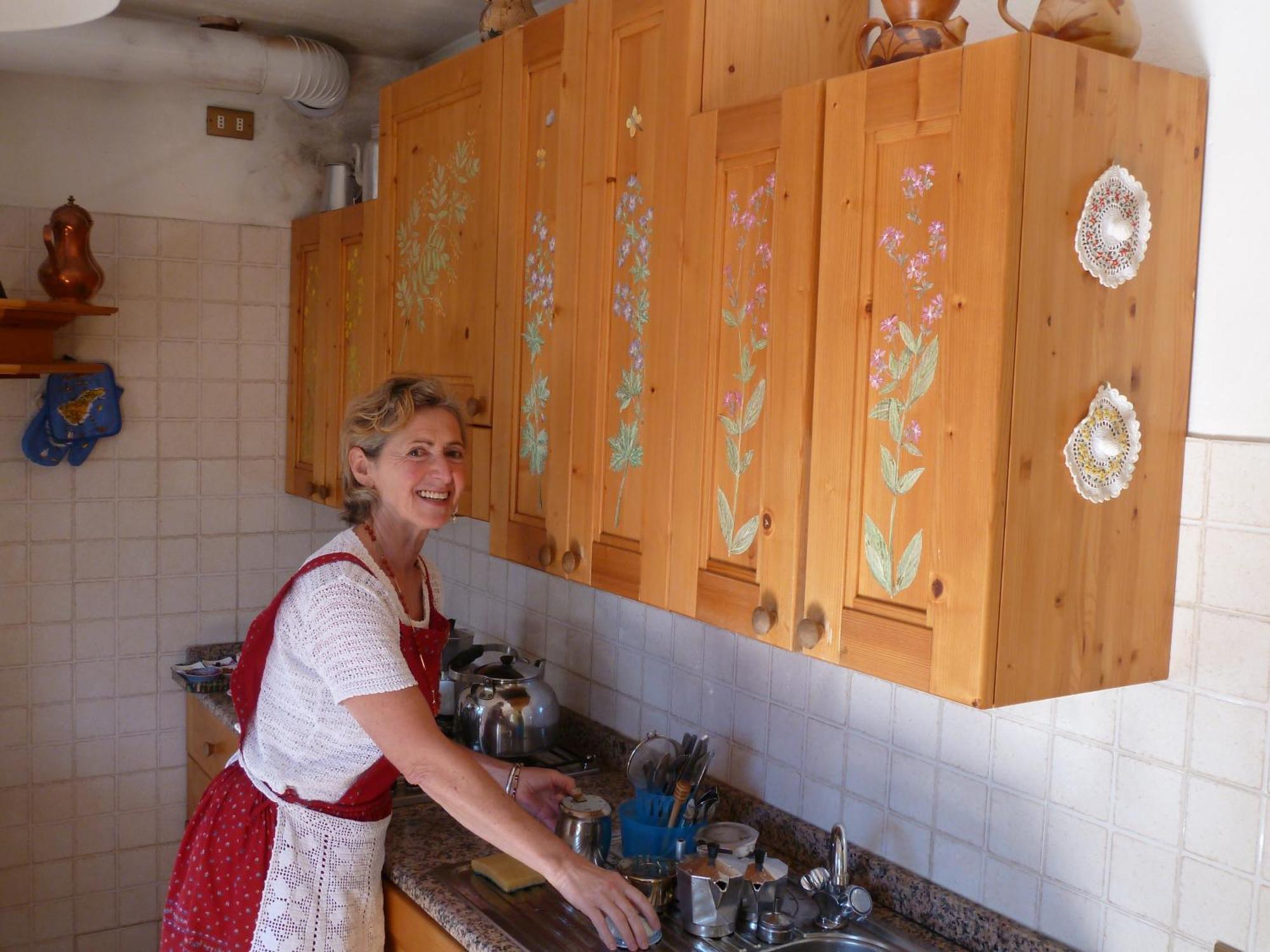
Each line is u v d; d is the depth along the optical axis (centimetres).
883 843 188
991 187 127
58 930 315
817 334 149
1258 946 140
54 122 303
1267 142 140
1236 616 142
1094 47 138
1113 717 155
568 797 202
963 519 131
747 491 162
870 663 143
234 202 328
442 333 239
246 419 335
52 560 309
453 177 235
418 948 191
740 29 174
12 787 307
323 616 172
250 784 195
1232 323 143
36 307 274
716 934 170
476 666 254
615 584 188
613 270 188
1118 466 140
